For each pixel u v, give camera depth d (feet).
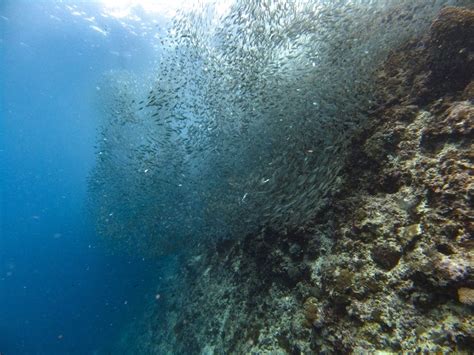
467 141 6.91
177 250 24.63
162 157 17.26
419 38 9.80
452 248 6.00
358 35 10.52
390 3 10.64
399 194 7.79
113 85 31.09
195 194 17.21
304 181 11.06
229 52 12.85
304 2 11.17
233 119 13.52
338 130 10.30
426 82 8.64
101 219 29.50
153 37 34.68
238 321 12.53
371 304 7.08
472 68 7.88
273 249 12.26
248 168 13.65
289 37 11.50
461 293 5.42
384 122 9.15
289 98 11.18
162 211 20.20
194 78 14.29
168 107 15.12
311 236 10.21
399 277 6.78
